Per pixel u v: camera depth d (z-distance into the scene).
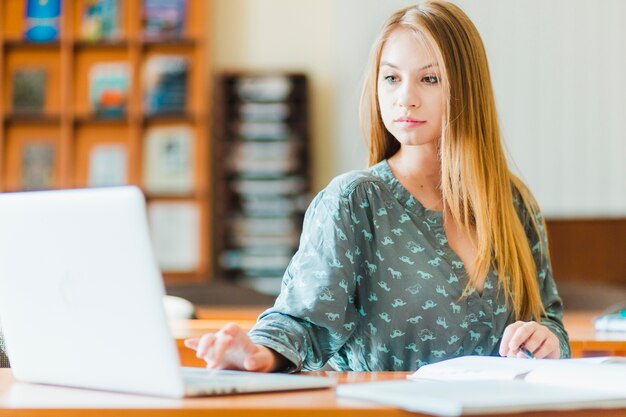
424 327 2.21
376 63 2.32
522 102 8.03
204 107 8.04
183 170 8.12
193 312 3.83
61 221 1.67
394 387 1.59
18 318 1.81
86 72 8.09
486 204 2.27
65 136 7.98
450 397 1.48
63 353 1.75
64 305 1.71
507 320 2.27
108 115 8.02
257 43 8.48
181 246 8.12
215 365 1.75
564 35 8.02
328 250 2.13
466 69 2.26
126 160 8.09
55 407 1.51
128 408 1.50
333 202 2.19
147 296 1.57
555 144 8.02
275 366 1.89
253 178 8.23
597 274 6.86
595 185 8.02
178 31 8.06
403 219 2.24
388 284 2.21
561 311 2.49
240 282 8.16
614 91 8.00
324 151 8.44
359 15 8.30
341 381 1.85
